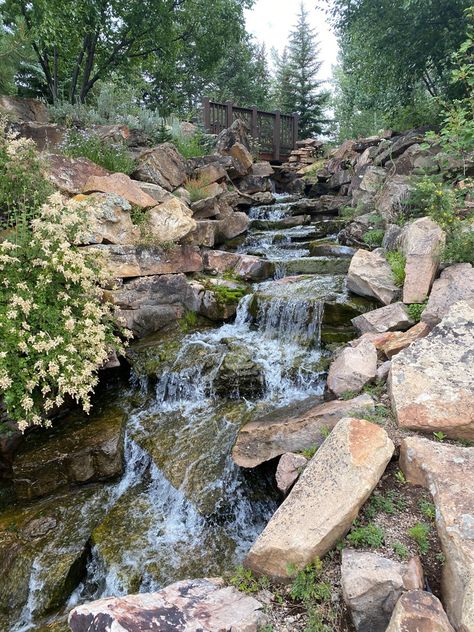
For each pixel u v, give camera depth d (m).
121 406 5.31
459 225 5.26
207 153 11.96
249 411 4.80
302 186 12.69
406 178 7.41
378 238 7.11
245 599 2.49
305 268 7.27
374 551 2.53
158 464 4.38
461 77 6.00
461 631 1.91
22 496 4.18
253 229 9.93
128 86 14.18
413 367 3.63
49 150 7.31
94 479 4.41
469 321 3.84
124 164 7.84
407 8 8.50
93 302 4.72
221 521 3.88
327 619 2.31
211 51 16.53
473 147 5.84
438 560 2.46
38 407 4.16
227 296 6.53
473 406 3.17
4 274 4.08
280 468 3.47
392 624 1.95
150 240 6.45
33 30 8.21
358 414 3.58
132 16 13.30
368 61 10.52
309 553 2.52
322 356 5.32
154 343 5.98
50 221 4.55
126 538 3.76
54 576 3.49
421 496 2.88
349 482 2.73
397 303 5.05
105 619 2.13
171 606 2.34
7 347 3.80
